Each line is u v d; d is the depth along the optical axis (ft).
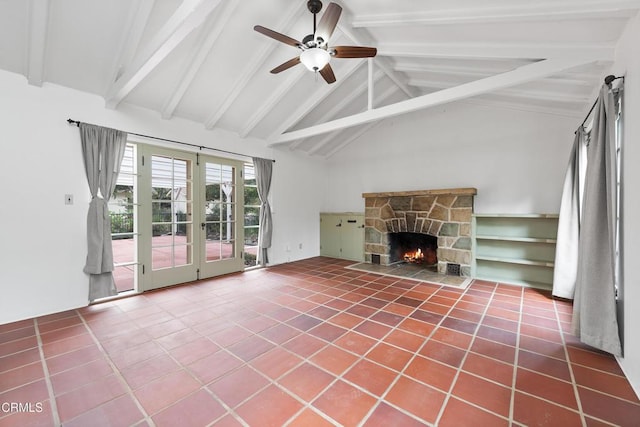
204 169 14.39
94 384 5.90
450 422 4.85
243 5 9.15
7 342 7.70
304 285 13.23
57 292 9.87
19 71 9.07
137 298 11.35
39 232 9.52
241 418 4.96
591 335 7.14
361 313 9.77
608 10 6.41
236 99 13.29
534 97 12.12
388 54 11.36
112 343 7.65
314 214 21.08
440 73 13.17
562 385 5.86
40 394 5.59
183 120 13.41
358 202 20.43
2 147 8.83
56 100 9.83
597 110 7.38
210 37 9.45
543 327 8.64
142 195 12.15
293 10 9.53
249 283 13.57
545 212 13.37
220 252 15.24
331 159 21.91
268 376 6.17
